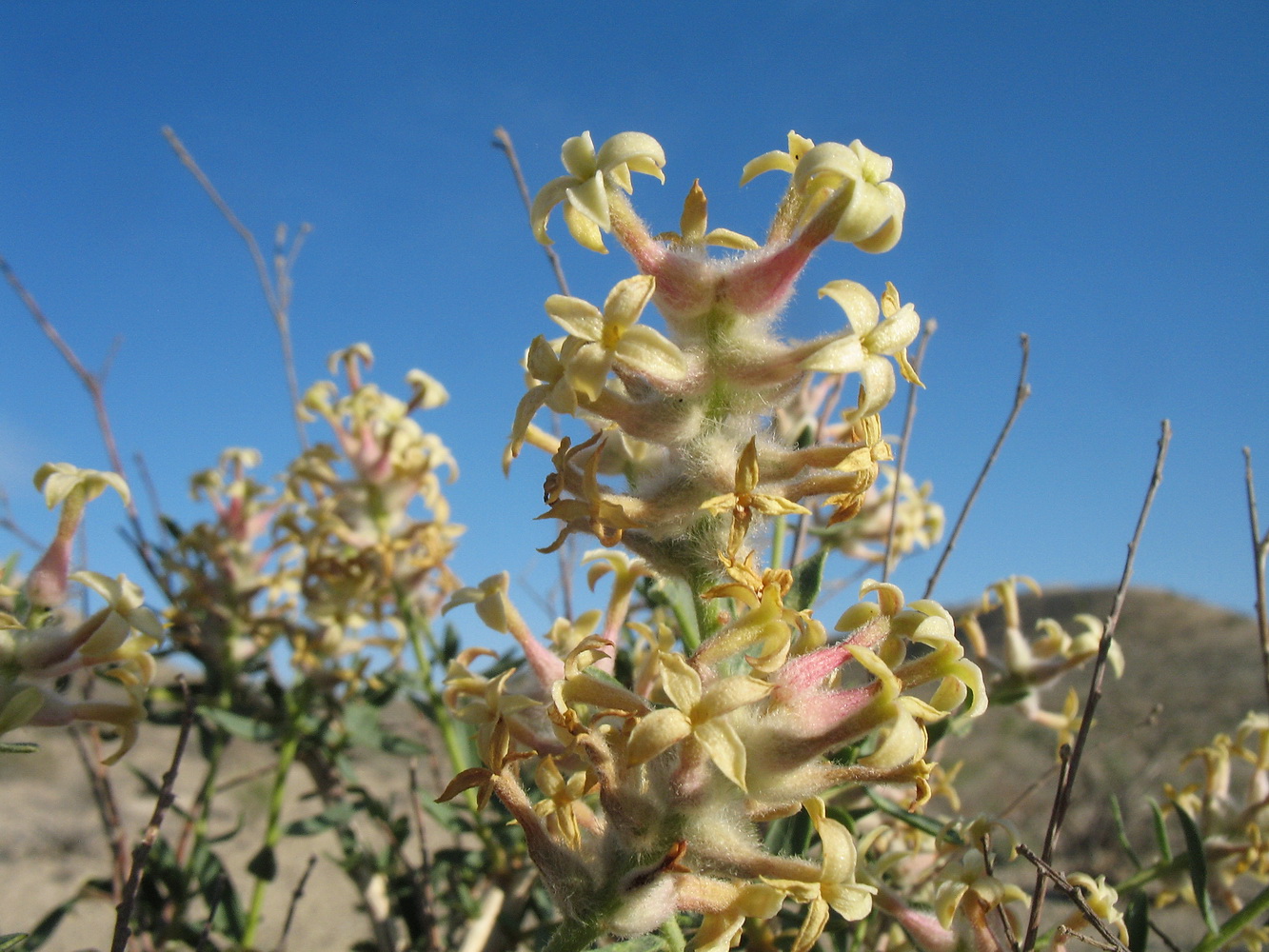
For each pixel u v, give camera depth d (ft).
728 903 0.25
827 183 0.26
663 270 0.27
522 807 0.27
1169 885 0.43
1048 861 0.33
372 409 0.62
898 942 0.44
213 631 0.61
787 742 0.25
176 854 0.55
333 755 0.58
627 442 0.32
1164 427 0.36
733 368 0.26
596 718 0.26
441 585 0.62
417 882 0.51
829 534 0.57
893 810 0.35
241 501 0.63
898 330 0.25
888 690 0.24
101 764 0.32
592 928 0.26
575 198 0.25
